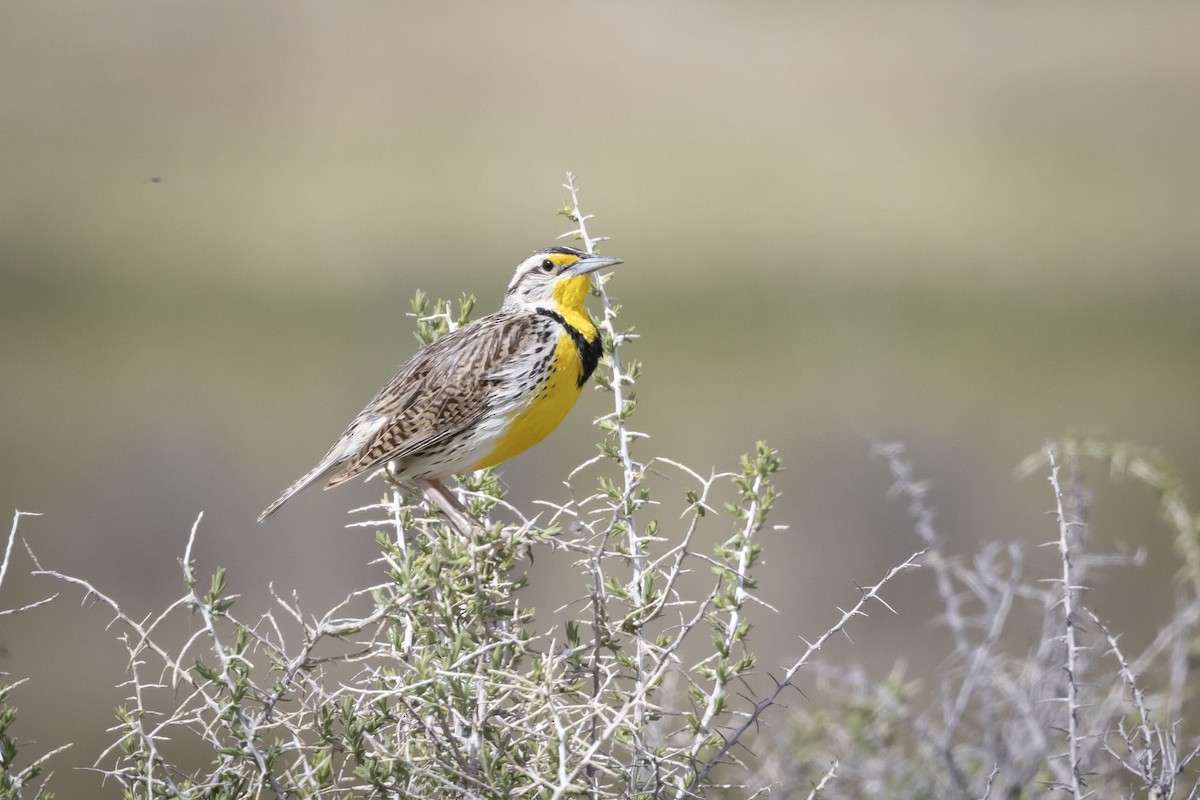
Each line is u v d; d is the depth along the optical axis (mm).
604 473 18234
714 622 5996
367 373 23344
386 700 5766
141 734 5504
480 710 5523
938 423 20062
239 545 17031
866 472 18141
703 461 18953
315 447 20172
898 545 16172
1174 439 19422
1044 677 7383
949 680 8469
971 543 16531
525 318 8133
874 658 13336
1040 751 7125
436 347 8141
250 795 5625
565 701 6027
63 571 16359
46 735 12320
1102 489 17000
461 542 6250
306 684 5715
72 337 24484
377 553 16406
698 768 6016
